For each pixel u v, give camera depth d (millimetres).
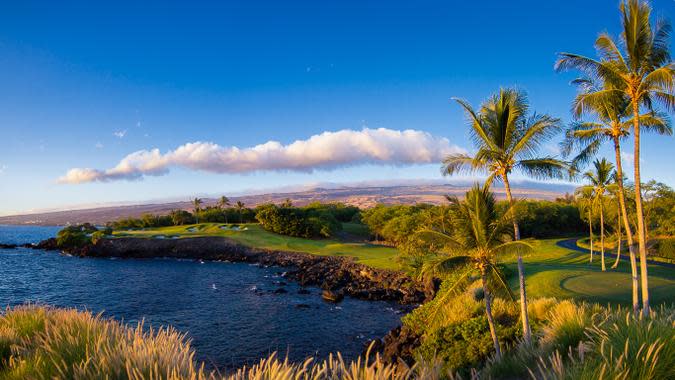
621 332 5816
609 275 35688
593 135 26094
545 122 20203
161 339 5945
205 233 119750
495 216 19469
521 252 18078
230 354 29938
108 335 6793
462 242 19750
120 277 69625
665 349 4836
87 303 47875
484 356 17797
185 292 55156
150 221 173000
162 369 4816
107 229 116812
